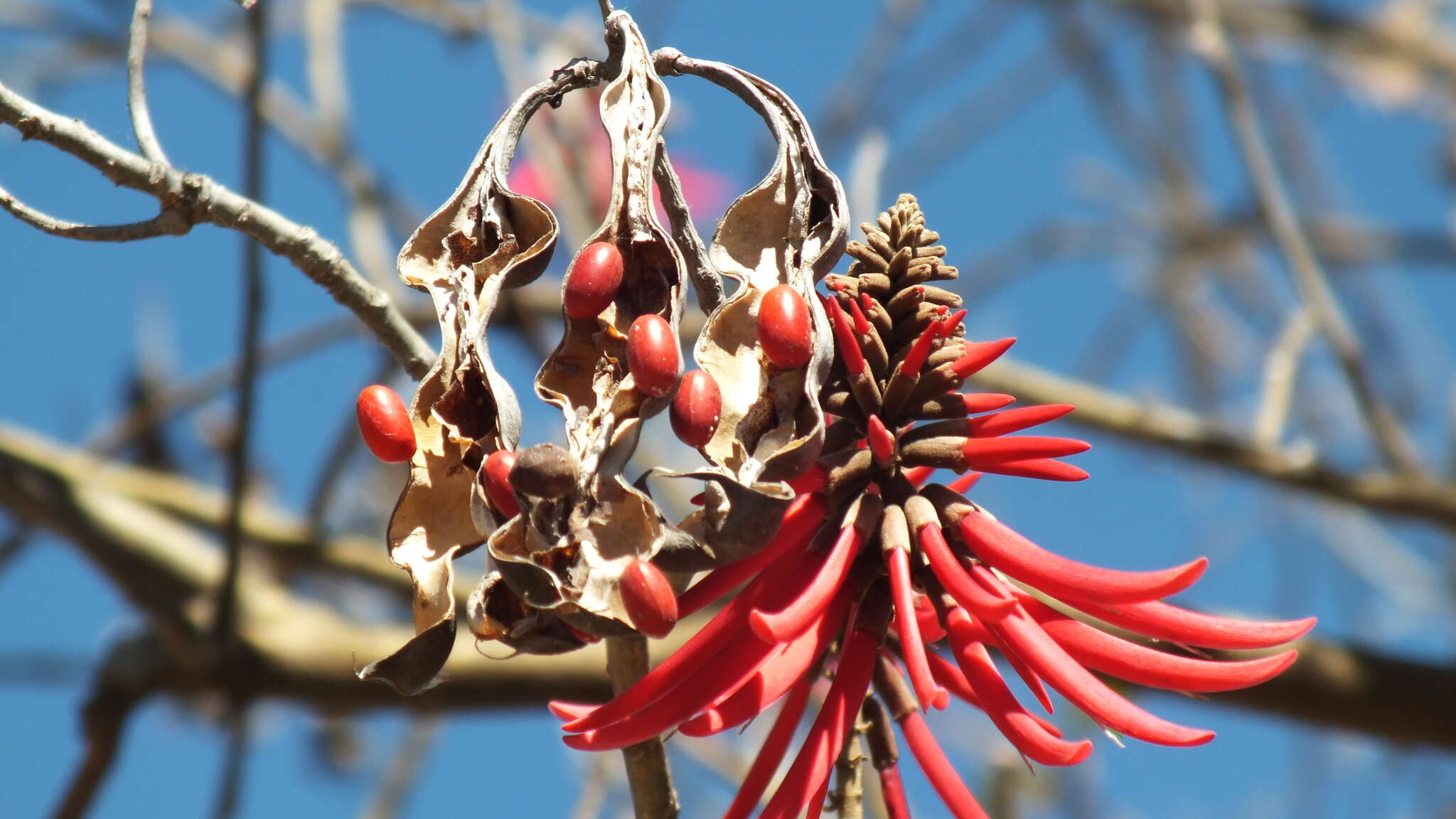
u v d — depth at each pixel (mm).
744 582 889
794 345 871
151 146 932
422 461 888
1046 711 890
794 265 889
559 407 881
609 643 934
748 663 882
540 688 1409
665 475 868
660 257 892
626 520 871
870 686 912
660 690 878
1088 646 886
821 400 909
